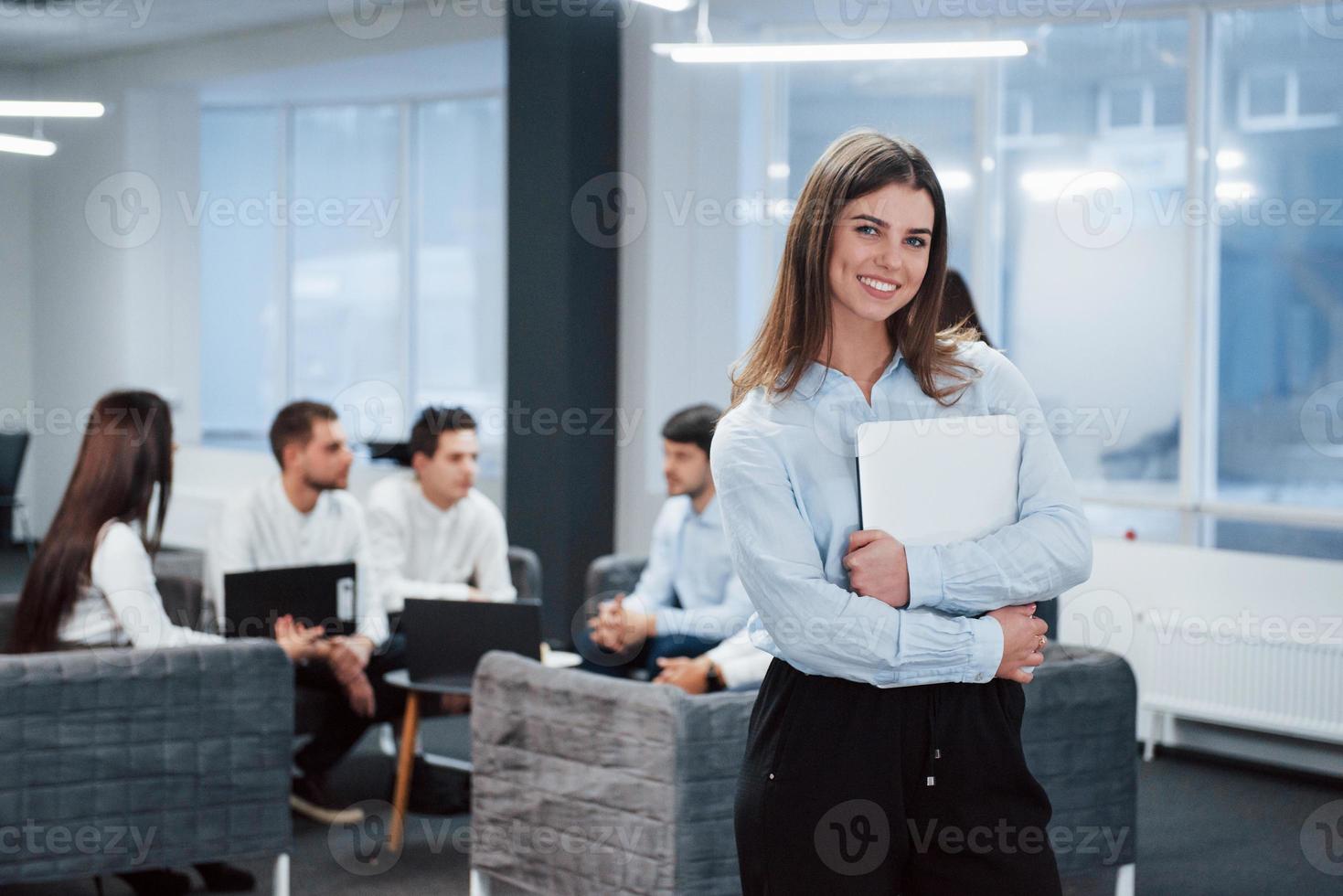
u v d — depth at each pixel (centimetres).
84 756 301
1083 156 605
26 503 987
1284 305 577
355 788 462
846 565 161
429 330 898
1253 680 487
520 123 620
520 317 626
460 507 464
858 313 164
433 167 891
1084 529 163
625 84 629
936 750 160
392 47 753
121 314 910
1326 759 490
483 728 316
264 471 854
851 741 161
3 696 292
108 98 901
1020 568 158
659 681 359
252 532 427
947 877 162
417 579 461
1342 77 562
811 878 162
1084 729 308
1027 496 167
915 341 169
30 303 967
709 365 637
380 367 912
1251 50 577
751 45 460
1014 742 164
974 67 612
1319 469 571
